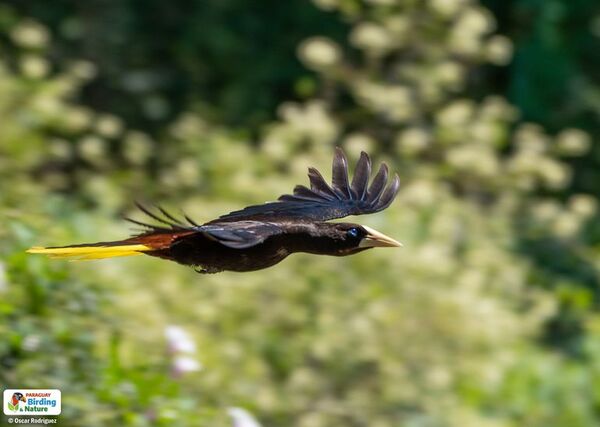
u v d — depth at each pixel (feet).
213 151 44.78
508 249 47.93
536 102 60.39
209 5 60.44
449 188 46.50
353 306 39.45
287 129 43.52
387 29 46.16
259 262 21.86
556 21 60.29
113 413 26.30
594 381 45.83
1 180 40.27
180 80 59.88
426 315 39.81
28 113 43.88
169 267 38.96
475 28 46.65
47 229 30.66
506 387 43.42
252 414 35.47
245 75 59.82
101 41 58.65
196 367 29.09
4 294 27.30
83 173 46.55
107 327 29.35
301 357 38.70
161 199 44.93
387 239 22.89
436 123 46.93
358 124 48.73
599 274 51.93
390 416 38.91
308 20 60.29
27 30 48.03
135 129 58.59
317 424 36.96
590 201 52.31
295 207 24.34
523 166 45.70
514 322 41.73
